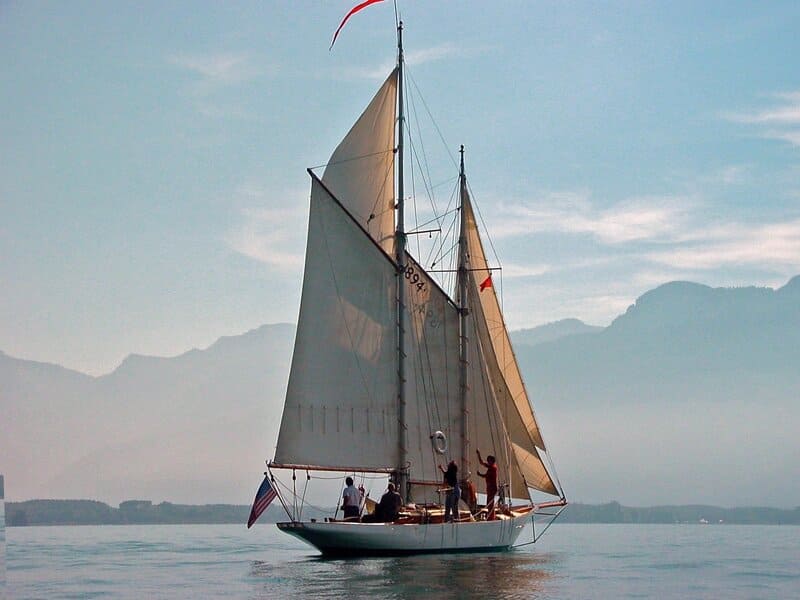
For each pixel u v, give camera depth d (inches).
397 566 2007.9
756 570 2242.9
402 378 2353.6
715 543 3622.0
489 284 2524.6
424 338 2420.0
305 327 2246.6
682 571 2196.1
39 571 2058.3
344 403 2279.8
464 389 2464.3
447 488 2240.4
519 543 3373.5
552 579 1907.0
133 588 1754.4
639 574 2102.6
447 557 2190.0
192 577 1909.4
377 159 2370.8
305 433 2223.2
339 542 2091.5
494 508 2352.4
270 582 1796.3
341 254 2293.3
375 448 2310.5
